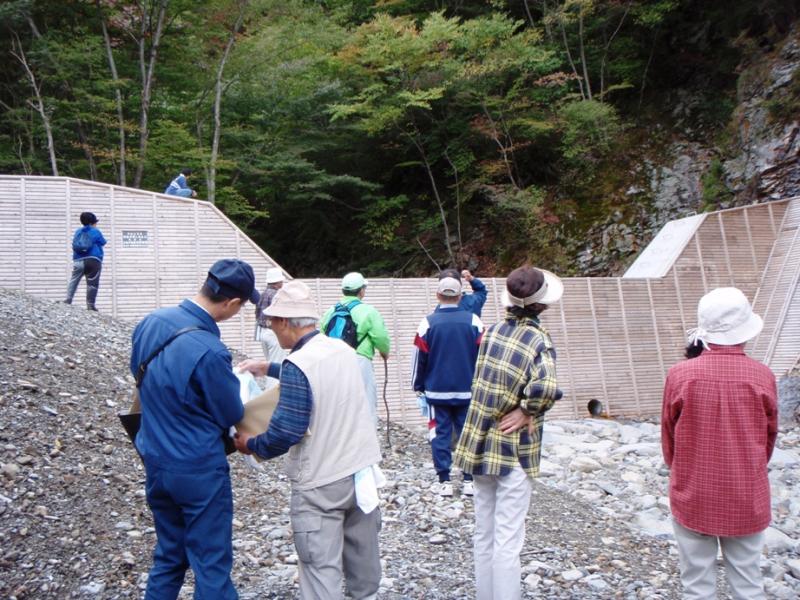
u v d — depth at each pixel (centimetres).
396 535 515
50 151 1773
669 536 598
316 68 2159
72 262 1106
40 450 521
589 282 1322
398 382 1159
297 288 331
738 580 338
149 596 303
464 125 2156
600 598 417
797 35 1891
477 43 2044
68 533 437
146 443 305
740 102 1950
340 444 312
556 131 2139
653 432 1133
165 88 2116
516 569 351
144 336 314
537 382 350
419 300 1199
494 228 2150
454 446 605
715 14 2211
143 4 1970
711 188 1892
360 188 2325
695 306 1391
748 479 331
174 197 1162
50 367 691
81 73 1878
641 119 2234
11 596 369
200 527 296
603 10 2281
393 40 1961
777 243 1470
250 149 2066
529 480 365
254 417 317
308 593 308
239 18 2041
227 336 1097
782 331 1352
